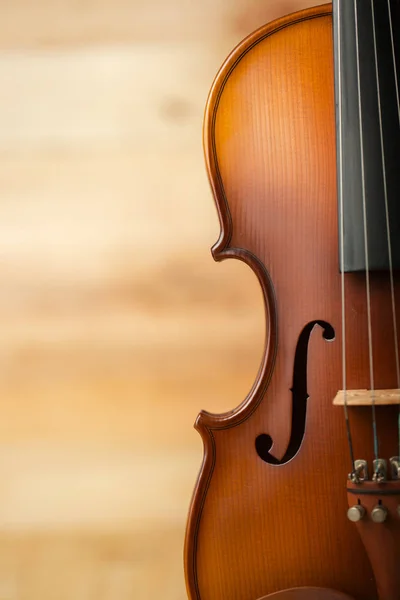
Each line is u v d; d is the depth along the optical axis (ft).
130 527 2.91
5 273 2.96
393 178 2.47
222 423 2.46
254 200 2.53
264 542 2.45
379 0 2.50
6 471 2.94
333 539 2.44
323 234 2.51
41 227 2.96
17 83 2.97
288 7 2.93
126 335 2.94
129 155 2.96
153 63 2.95
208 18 2.94
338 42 2.50
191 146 2.95
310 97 2.54
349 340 2.48
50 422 2.94
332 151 2.53
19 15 2.97
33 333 2.95
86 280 2.95
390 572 2.32
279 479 2.45
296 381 2.48
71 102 2.96
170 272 2.95
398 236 2.46
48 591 2.91
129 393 2.93
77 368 2.94
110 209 2.95
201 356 2.93
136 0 2.96
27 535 2.93
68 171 2.96
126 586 2.90
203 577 2.45
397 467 2.34
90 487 2.93
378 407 2.43
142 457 2.93
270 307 2.50
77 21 2.97
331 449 2.45
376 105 2.48
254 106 2.54
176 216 2.95
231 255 2.52
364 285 2.48
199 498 2.46
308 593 2.39
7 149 2.97
